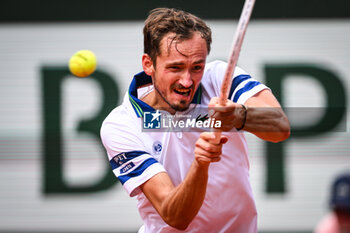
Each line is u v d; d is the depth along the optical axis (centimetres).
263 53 2678
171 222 804
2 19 2697
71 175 2647
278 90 2658
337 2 2666
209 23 2664
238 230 916
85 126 2653
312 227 2594
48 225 2647
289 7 2678
